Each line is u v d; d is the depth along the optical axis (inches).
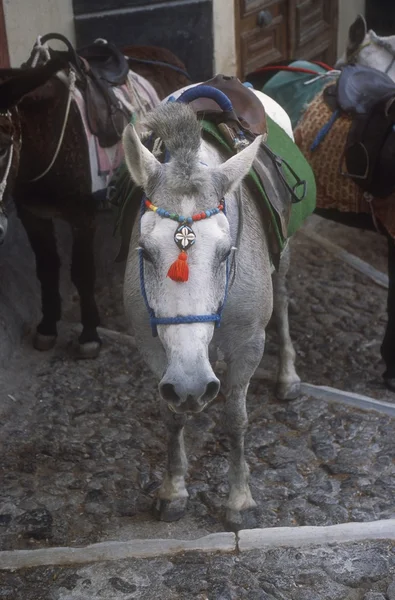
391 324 171.6
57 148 168.6
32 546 135.7
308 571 129.0
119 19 225.9
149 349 124.8
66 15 221.1
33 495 146.5
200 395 101.0
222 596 124.5
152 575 128.8
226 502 140.9
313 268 223.1
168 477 140.6
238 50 249.8
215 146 126.9
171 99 141.3
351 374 180.7
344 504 143.3
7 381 177.5
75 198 173.8
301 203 148.8
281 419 166.1
